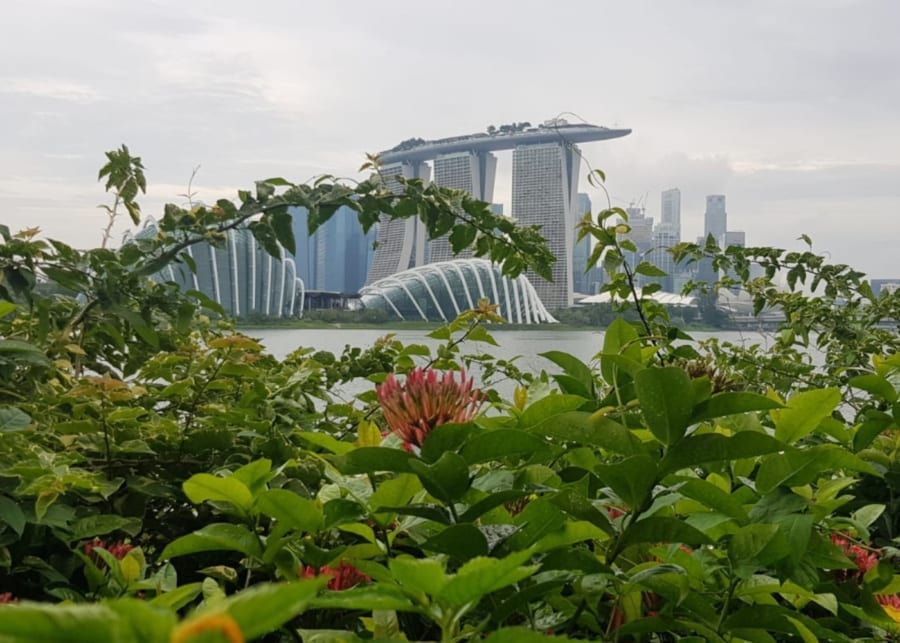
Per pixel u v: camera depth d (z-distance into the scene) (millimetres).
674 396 1099
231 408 2168
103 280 2385
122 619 400
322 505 1293
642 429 1502
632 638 1293
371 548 1227
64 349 2406
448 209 2869
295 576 1164
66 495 1687
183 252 2637
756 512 1264
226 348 2275
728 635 1203
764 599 1276
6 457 1573
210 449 2010
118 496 1873
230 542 1152
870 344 3354
